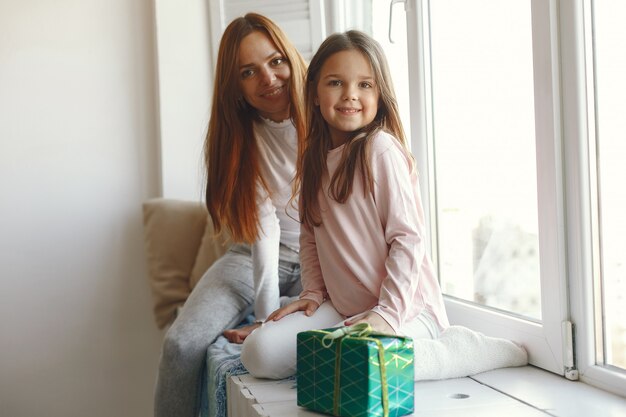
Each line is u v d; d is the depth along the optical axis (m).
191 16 2.97
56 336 3.00
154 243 2.84
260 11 2.75
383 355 1.26
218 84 2.08
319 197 1.67
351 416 1.27
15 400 2.98
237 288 2.15
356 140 1.60
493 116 1.80
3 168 2.95
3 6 2.94
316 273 1.75
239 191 2.08
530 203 1.66
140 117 3.05
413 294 1.53
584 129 1.45
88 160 3.01
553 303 1.53
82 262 3.01
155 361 3.06
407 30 2.14
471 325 1.88
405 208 1.56
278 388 1.54
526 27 1.64
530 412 1.29
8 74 2.95
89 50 3.00
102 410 3.04
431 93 2.12
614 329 1.43
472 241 1.94
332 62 1.60
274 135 2.15
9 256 2.96
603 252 1.45
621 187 1.38
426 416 1.29
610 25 1.39
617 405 1.32
